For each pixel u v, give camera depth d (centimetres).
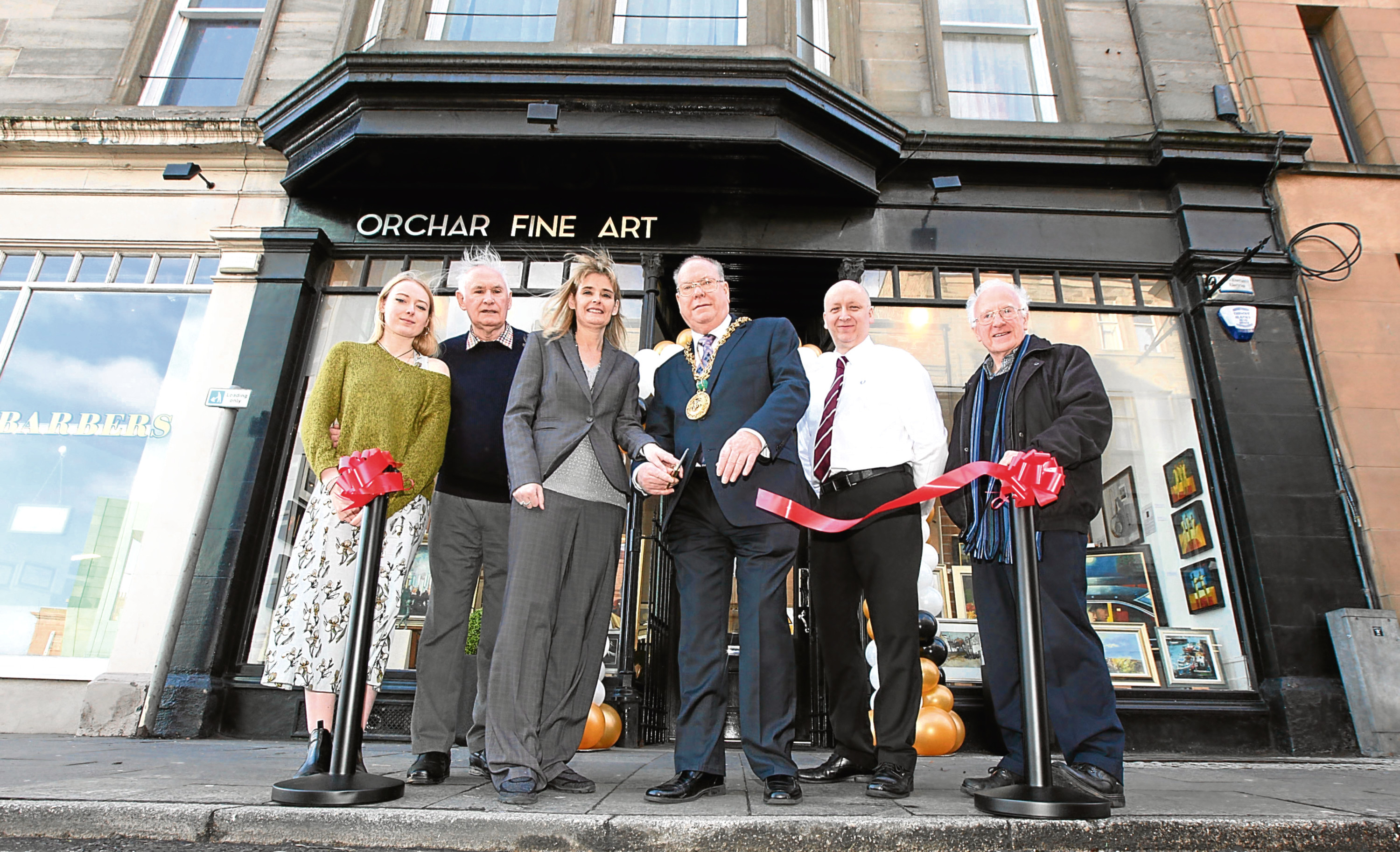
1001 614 257
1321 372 517
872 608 256
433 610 268
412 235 547
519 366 259
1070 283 545
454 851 180
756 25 564
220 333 527
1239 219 544
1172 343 534
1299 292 534
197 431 508
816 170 524
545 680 238
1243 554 476
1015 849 181
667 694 470
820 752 412
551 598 234
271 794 209
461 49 550
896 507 231
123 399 527
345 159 529
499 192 554
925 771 325
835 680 274
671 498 243
